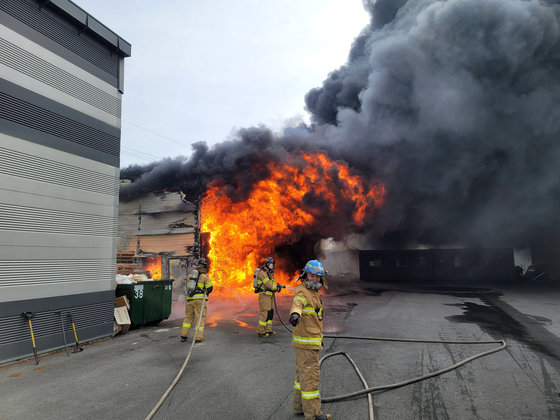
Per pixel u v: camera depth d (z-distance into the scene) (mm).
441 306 12570
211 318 10219
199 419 3541
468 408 3758
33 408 3885
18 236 6000
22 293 5980
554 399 3998
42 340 6227
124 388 4473
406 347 6508
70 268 6906
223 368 5285
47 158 6617
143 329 8633
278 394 4223
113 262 7941
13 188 5980
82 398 4156
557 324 8844
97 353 6316
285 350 6383
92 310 7277
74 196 7129
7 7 6094
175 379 4676
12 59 6117
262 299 7621
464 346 6555
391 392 4234
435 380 4656
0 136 5832
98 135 7824
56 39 6984
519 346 6504
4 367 5504
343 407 3803
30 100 6375
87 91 7625
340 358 5785
